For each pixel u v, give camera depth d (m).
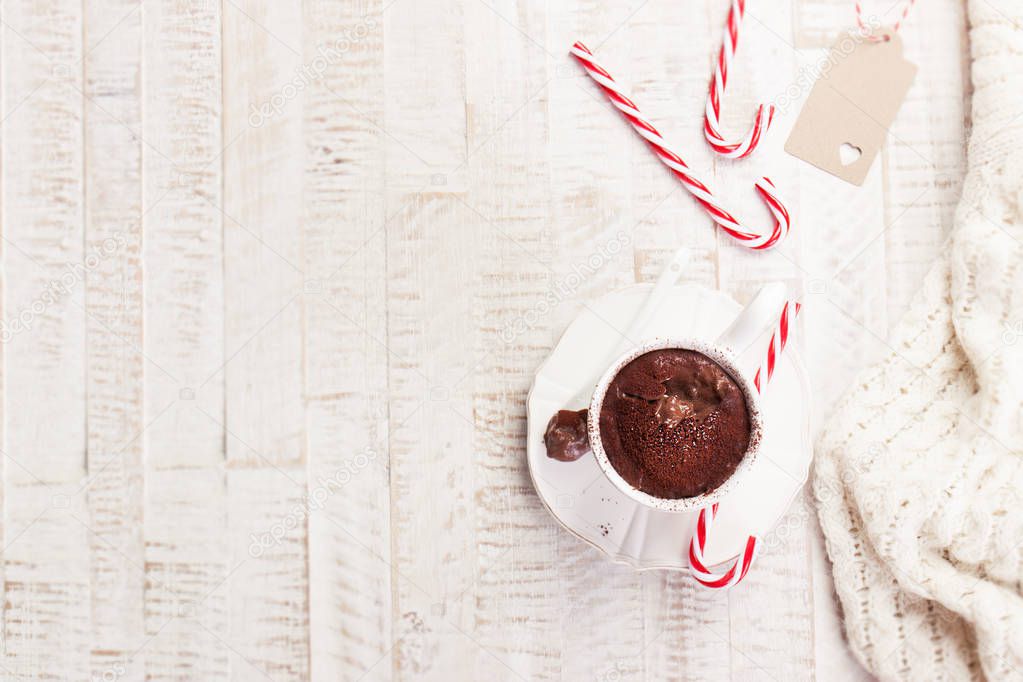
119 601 1.07
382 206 1.08
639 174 1.08
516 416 1.07
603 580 1.07
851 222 1.08
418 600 1.07
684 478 0.97
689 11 1.08
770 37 1.08
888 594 1.05
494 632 1.07
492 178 1.08
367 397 1.07
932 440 1.05
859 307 1.07
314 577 1.07
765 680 1.07
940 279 1.06
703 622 1.07
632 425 0.97
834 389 1.07
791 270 1.07
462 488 1.07
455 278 1.08
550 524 1.07
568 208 1.08
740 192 1.08
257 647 1.07
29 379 1.08
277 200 1.08
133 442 1.08
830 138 1.08
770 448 1.03
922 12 1.08
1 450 1.08
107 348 1.08
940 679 1.05
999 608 1.03
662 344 0.98
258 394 1.08
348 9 1.08
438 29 1.08
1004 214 1.05
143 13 1.08
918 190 1.08
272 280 1.08
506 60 1.08
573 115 1.08
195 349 1.08
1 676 1.07
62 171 1.08
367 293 1.08
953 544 1.04
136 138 1.08
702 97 1.08
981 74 1.06
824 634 1.07
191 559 1.07
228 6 1.08
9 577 1.08
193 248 1.08
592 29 1.08
